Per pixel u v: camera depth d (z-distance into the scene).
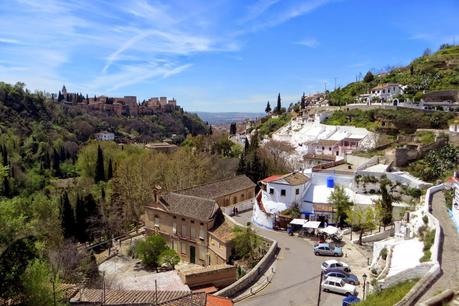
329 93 153.88
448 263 23.16
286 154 89.25
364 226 46.97
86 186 87.56
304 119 114.38
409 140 75.31
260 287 34.91
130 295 29.12
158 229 55.56
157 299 28.28
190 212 51.09
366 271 37.38
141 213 70.00
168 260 46.28
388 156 66.00
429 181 55.31
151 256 47.00
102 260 50.44
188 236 51.38
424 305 17.70
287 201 55.16
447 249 25.58
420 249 27.95
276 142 91.94
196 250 50.28
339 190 52.16
